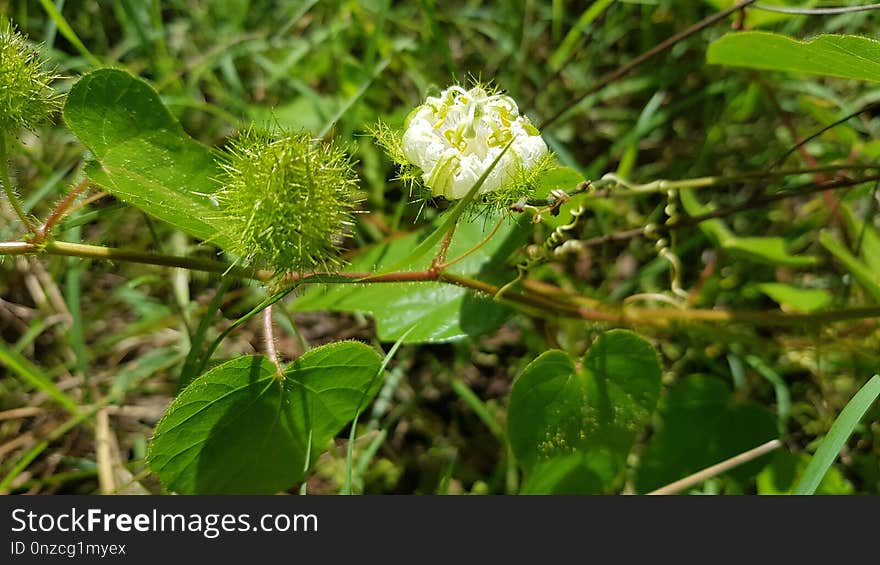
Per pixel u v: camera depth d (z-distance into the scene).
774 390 0.31
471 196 0.22
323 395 0.24
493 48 0.39
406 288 0.29
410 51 0.37
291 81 0.36
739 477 0.27
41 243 0.23
